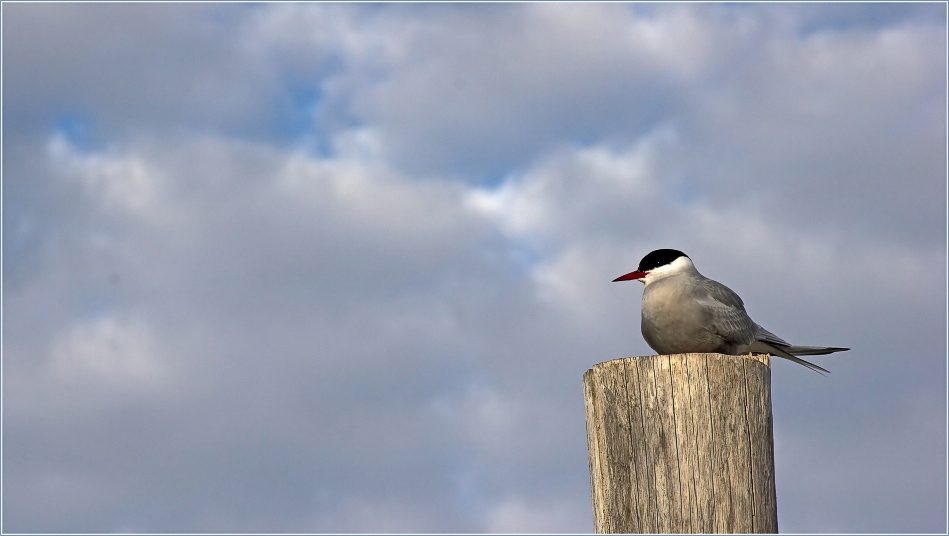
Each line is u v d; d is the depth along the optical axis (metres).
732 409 10.42
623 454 10.48
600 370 10.76
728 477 10.26
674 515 10.21
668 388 10.49
